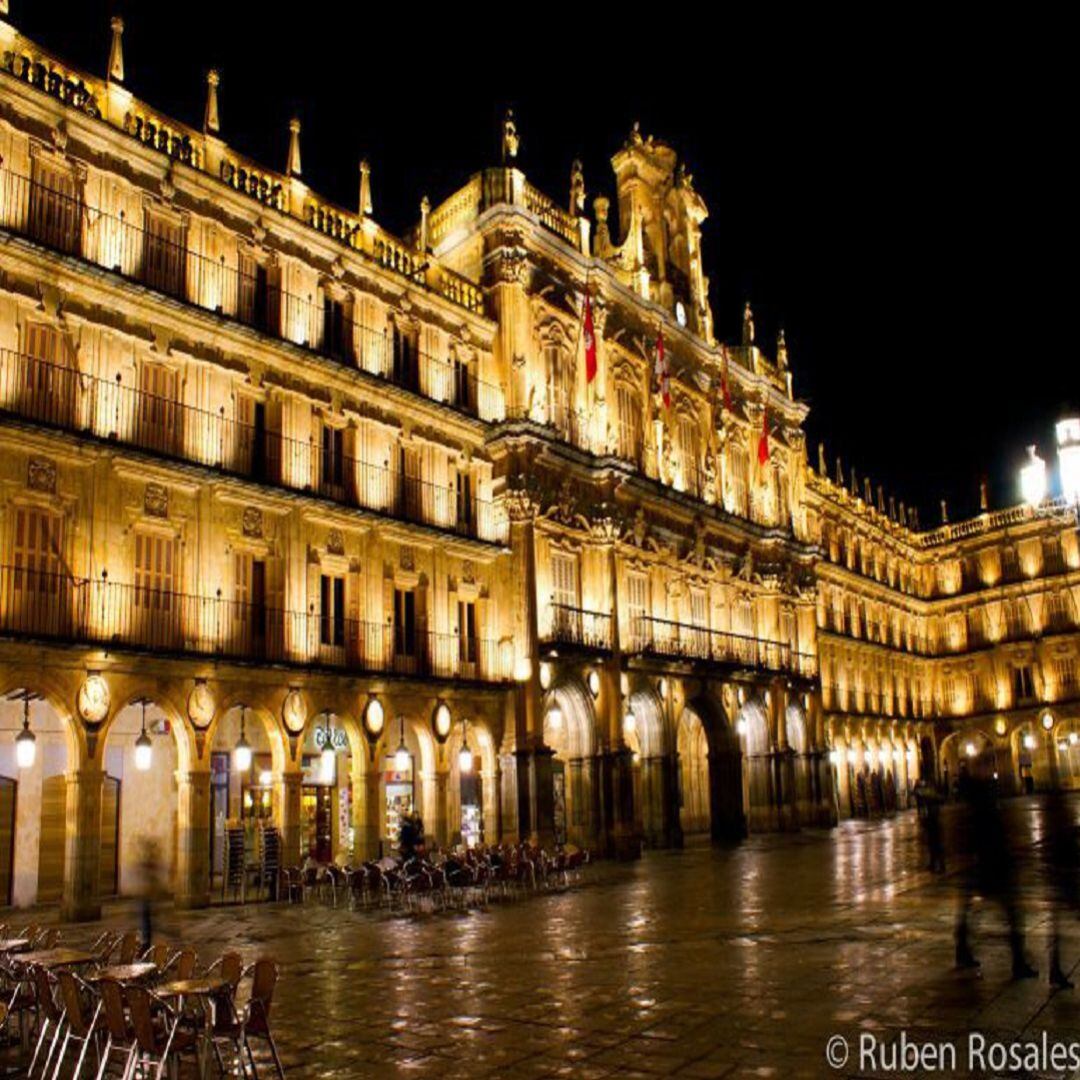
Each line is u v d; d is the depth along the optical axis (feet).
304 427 101.14
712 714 154.92
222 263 96.07
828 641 222.48
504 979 49.47
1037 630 253.85
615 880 97.40
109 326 84.43
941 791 251.80
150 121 92.32
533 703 117.50
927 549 278.26
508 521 122.31
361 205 114.52
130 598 82.74
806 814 175.94
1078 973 44.98
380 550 107.14
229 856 92.89
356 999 45.85
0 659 72.84
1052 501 253.85
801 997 42.75
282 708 92.68
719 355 170.19
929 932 57.57
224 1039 38.17
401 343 116.67
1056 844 111.65
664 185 166.71
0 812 85.20
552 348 135.03
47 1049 37.63
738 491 176.45
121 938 42.91
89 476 81.41
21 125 80.43
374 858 98.58
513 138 135.03
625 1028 38.99
